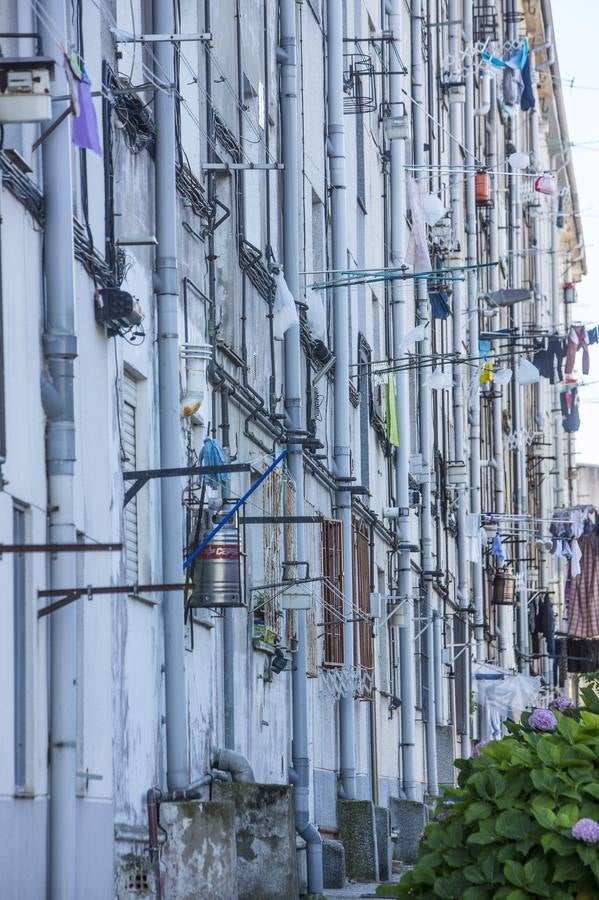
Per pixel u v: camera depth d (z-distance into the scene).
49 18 15.62
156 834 19.27
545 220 97.81
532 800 13.88
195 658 21.92
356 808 32.16
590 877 13.38
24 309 14.97
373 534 38.72
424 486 45.53
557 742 14.48
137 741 19.05
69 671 15.37
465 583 54.25
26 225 15.15
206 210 23.25
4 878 14.02
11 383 14.48
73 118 15.56
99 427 17.75
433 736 45.94
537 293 86.25
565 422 77.38
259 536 26.25
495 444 64.31
